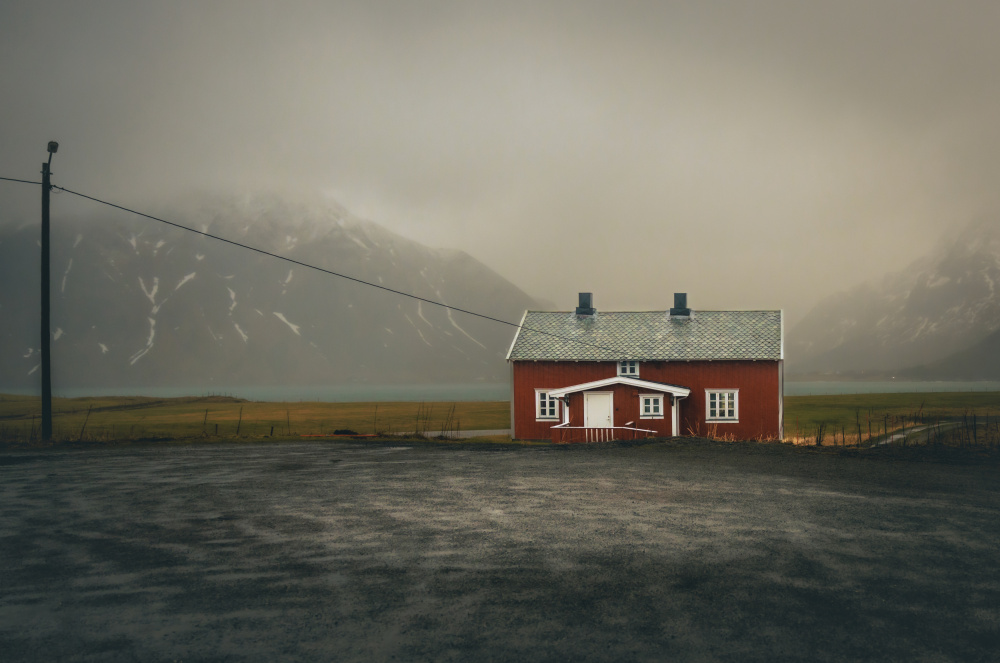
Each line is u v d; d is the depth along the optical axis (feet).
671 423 110.32
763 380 114.52
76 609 22.84
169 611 22.62
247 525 35.83
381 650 19.39
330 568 27.66
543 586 25.18
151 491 46.85
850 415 175.52
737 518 37.27
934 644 20.02
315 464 62.44
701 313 129.18
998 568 27.63
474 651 19.31
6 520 37.11
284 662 18.60
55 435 97.45
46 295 85.40
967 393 336.49
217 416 199.62
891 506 40.78
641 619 21.80
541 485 49.37
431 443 86.02
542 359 120.16
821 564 28.12
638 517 37.63
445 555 29.63
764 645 19.84
